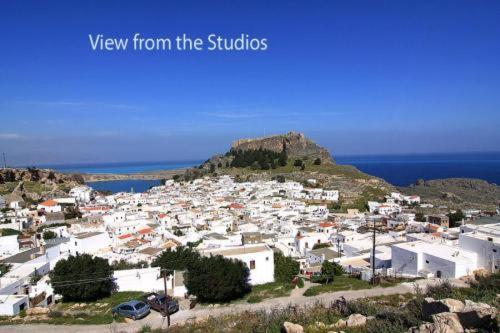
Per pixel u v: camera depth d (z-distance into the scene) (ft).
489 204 613.93
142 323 125.39
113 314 132.67
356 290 143.54
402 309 81.76
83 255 176.86
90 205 554.05
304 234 304.71
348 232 303.89
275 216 427.74
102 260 175.52
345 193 642.22
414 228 327.06
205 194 647.97
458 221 374.63
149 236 327.67
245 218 430.20
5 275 193.36
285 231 343.05
